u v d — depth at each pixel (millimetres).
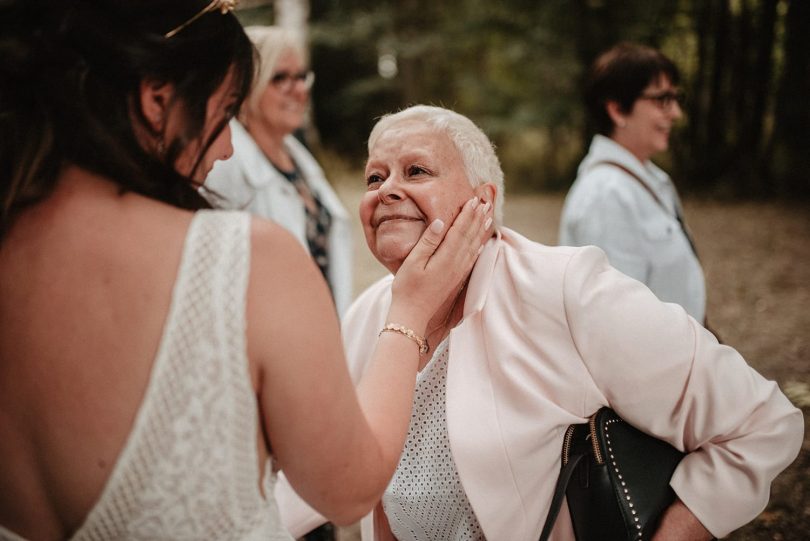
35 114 748
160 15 773
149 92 787
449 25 15367
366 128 19094
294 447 804
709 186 10508
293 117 2703
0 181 754
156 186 795
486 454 1188
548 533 1169
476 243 1164
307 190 2887
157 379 730
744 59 9953
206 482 756
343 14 17938
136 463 741
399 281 1102
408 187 1280
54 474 770
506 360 1225
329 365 797
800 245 6863
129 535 761
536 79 13289
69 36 737
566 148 14633
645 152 2479
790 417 1179
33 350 751
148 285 742
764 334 4320
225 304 739
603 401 1195
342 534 2652
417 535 1354
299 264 796
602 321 1160
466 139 1326
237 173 2467
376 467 860
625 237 2256
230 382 746
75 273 750
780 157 10086
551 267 1226
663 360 1145
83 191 773
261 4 15039
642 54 2377
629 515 1140
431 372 1325
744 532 2170
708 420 1151
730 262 6406
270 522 866
